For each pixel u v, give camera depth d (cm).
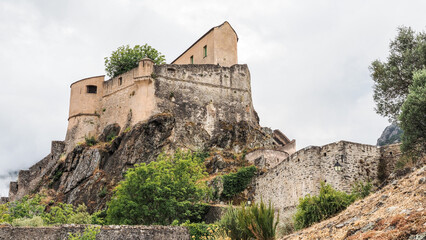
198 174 3456
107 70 5900
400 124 2469
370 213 1446
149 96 5081
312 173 2641
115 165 4675
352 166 2508
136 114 5091
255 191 3538
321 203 1956
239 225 1912
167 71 5259
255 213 1878
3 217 2447
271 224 1848
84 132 5531
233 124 5231
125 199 2944
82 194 4534
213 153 4809
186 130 4984
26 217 2514
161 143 4703
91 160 4844
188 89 5272
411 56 2888
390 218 1286
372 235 1220
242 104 5522
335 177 2516
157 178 3014
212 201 3669
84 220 2952
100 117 5603
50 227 1700
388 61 3053
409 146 2348
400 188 1515
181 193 3100
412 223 1162
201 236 2170
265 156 4331
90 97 5694
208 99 5319
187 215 3070
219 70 5528
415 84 2472
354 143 2564
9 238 1620
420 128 2319
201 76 5397
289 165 2934
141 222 2897
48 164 5659
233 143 5000
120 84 5516
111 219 2941
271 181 3228
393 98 2981
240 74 5662
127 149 4684
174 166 3419
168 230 1891
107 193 4375
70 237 1683
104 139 5256
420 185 1422
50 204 4650
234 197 3678
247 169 3766
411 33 3038
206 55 5747
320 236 1508
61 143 5756
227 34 5781
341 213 1727
